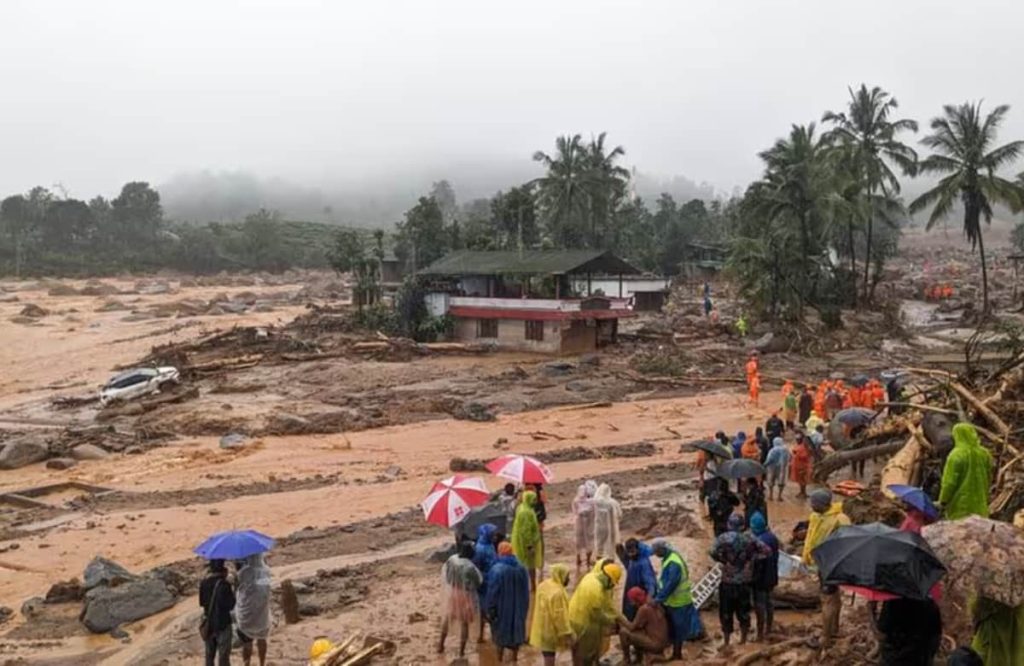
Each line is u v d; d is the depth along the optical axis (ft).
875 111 236.84
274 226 573.33
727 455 61.87
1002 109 208.44
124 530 73.26
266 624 40.83
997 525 29.07
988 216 215.31
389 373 153.28
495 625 40.63
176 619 52.11
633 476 85.30
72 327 246.06
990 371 74.74
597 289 212.84
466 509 47.32
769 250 204.33
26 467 100.58
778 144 218.79
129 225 565.53
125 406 132.77
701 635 41.60
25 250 469.16
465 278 196.75
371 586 55.01
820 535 42.19
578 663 37.35
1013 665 28.40
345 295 348.38
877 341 188.65
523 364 163.63
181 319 264.52
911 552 27.89
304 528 72.33
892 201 243.40
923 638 28.30
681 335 194.18
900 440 68.95
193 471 95.50
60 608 54.85
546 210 289.74
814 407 100.07
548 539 63.77
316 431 114.21
